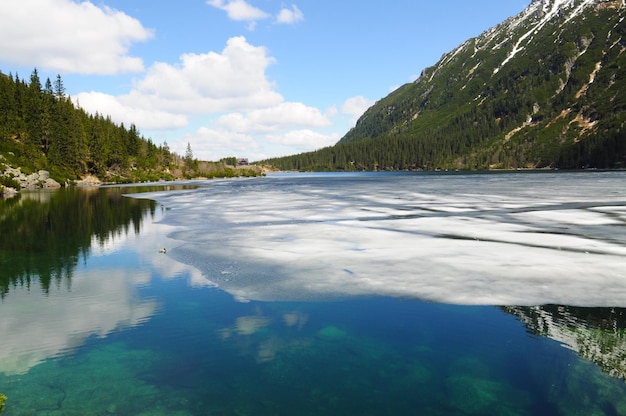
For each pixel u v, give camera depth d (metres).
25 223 26.22
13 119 90.44
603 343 8.18
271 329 9.03
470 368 7.27
